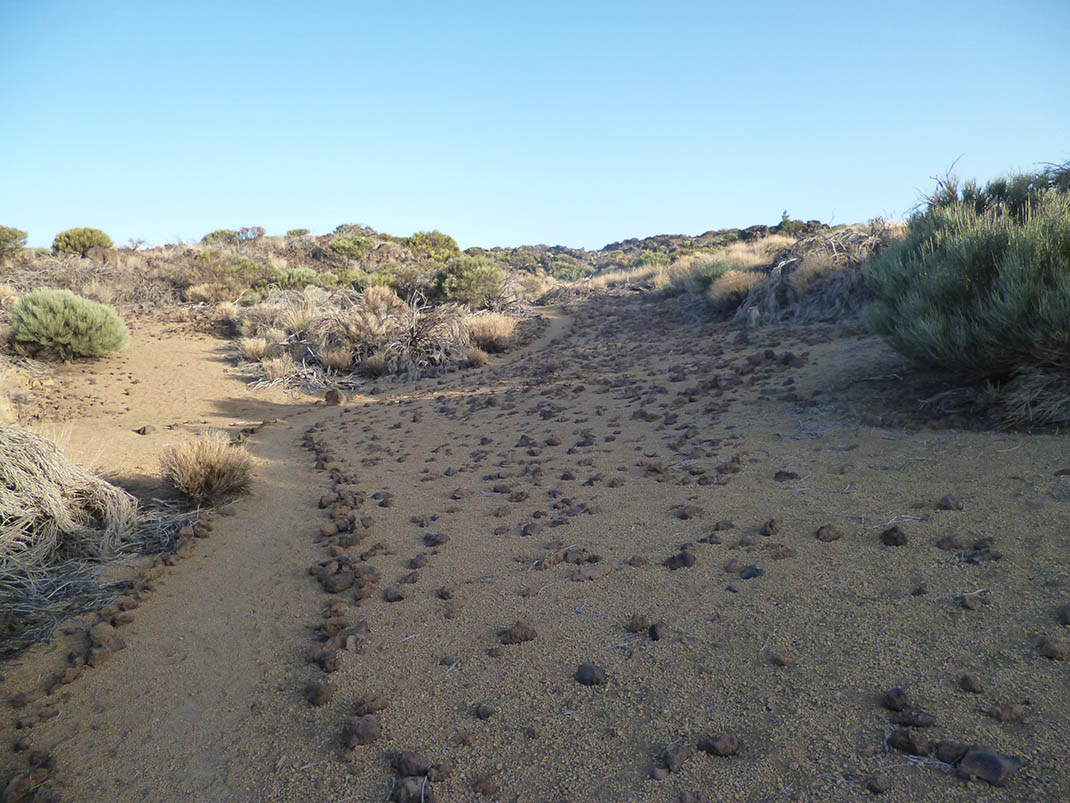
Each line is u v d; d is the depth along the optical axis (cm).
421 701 304
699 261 2192
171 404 1183
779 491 483
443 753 267
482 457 720
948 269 628
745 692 275
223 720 316
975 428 532
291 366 1470
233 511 622
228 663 367
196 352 1702
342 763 271
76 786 280
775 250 1830
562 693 295
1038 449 466
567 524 484
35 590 455
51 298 1409
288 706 318
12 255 2716
